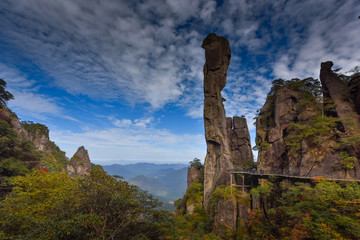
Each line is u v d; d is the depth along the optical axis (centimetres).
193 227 4078
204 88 5731
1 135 4012
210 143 5359
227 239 3256
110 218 1723
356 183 2566
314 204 2350
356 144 3088
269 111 5191
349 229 1814
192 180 6625
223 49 5625
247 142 6181
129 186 1739
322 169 3203
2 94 6444
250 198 3838
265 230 2983
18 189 2050
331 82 4316
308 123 4000
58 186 2281
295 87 4862
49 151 9844
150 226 1789
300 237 2162
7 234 1287
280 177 3712
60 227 1257
